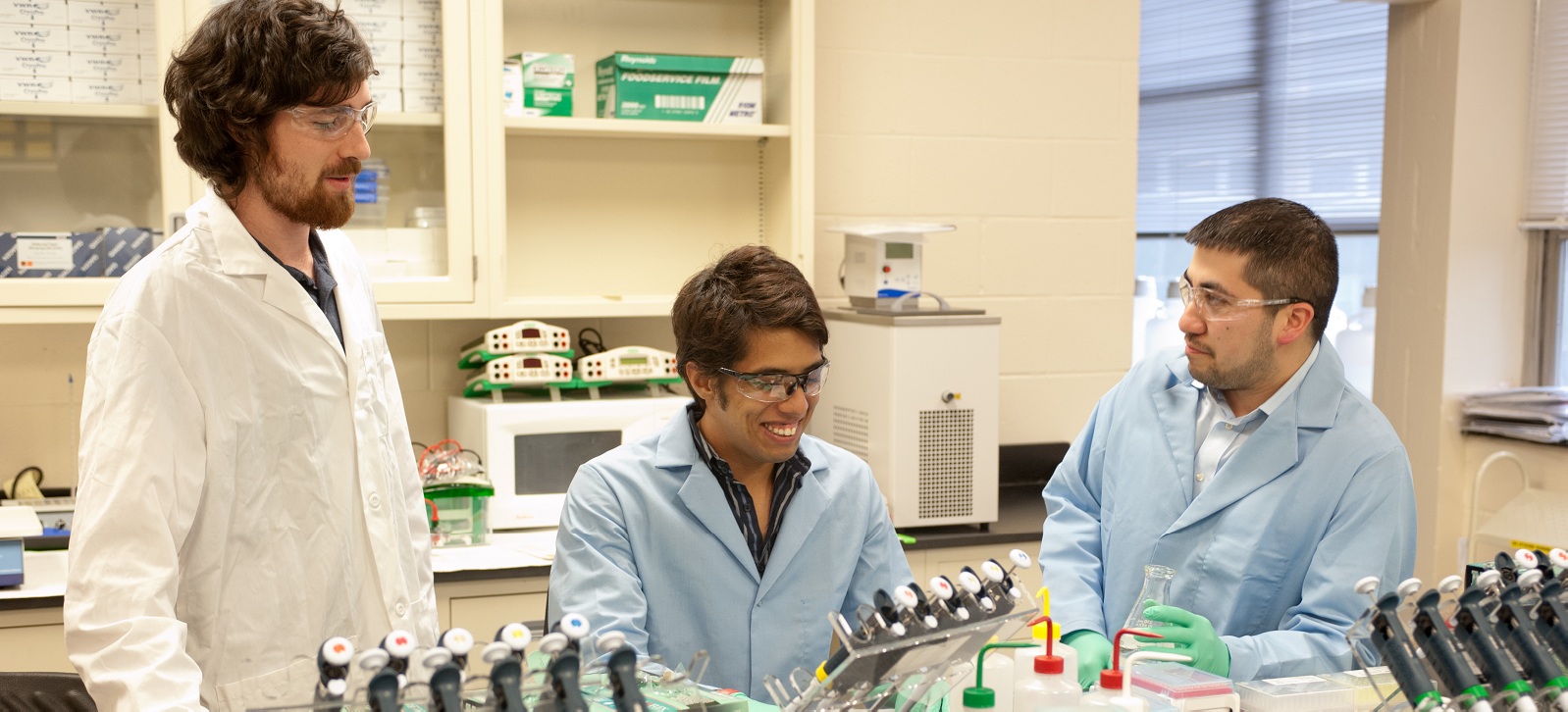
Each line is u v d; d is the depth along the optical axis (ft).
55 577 7.57
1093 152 11.42
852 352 9.57
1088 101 11.36
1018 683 4.09
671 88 9.61
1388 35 11.75
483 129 8.94
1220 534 5.76
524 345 9.11
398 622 5.17
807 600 5.16
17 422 9.10
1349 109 13.26
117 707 4.04
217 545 4.68
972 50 10.95
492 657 3.14
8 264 8.11
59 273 8.20
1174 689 4.28
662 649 5.06
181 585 4.67
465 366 9.57
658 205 10.36
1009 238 11.23
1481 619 3.78
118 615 4.15
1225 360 5.58
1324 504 5.59
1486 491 11.35
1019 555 3.93
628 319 10.43
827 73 10.53
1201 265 5.60
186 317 4.61
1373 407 5.80
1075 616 5.83
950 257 11.05
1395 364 11.76
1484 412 11.15
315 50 4.47
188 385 4.55
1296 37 13.79
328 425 5.03
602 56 10.16
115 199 8.42
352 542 5.12
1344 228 13.41
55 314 8.11
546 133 9.78
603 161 10.17
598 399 9.25
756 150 10.57
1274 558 5.64
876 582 5.36
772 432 4.79
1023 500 10.72
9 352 9.05
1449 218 11.21
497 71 8.93
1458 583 3.79
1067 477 6.70
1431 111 11.34
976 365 9.33
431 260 9.03
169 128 8.25
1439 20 11.21
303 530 4.95
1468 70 11.09
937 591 3.73
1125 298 11.66
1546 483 10.78
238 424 4.73
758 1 10.49
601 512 5.03
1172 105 15.15
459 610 8.02
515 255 9.99
